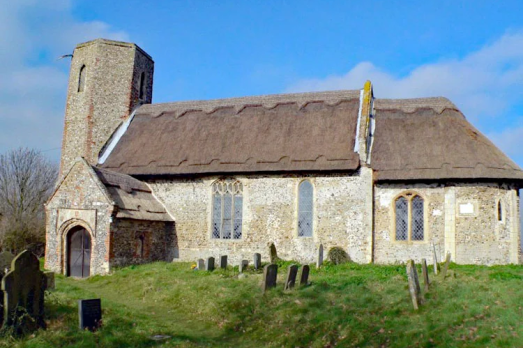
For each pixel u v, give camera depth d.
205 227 23.48
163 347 10.28
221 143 24.75
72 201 20.73
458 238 20.69
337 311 12.66
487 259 20.45
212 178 23.66
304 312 12.84
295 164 22.36
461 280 14.94
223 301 14.23
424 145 22.36
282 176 22.72
